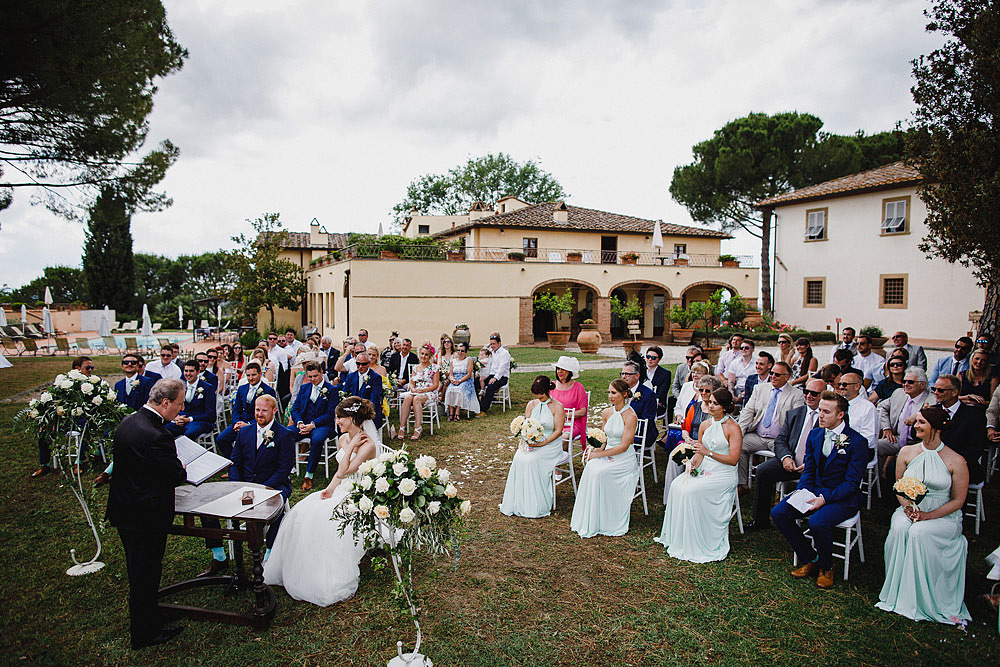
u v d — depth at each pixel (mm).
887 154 30312
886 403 6668
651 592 4492
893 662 3615
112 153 11156
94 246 42562
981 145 7387
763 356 7082
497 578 4727
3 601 4320
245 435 5215
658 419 8688
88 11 8828
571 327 30719
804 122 29625
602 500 5621
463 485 7051
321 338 12656
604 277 27453
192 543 5371
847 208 24984
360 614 4180
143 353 21344
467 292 25344
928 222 8492
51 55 8750
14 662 3596
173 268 72375
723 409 5301
